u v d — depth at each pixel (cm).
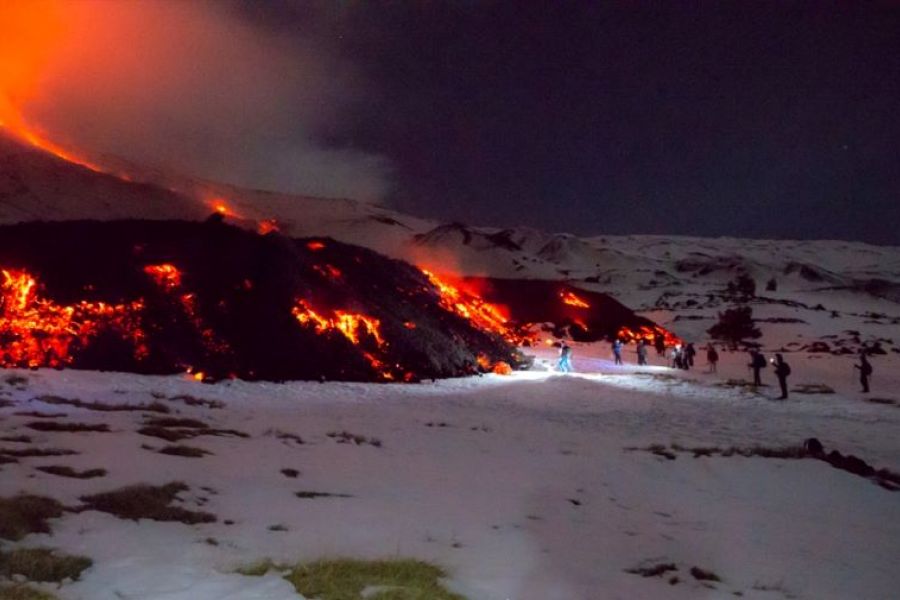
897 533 1041
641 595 702
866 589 784
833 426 2011
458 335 3325
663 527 969
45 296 2389
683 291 10081
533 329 5356
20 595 542
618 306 6450
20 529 684
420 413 1953
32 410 1446
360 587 629
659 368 3750
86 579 599
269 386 2280
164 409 1650
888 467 1482
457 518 908
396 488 1043
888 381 3359
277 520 825
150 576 615
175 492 888
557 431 1759
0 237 2714
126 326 2350
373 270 3475
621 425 1928
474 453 1382
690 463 1386
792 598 736
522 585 687
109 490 854
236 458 1133
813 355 4784
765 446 1623
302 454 1220
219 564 662
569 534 890
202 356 2369
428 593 630
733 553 873
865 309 9694
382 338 2864
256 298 2691
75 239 2758
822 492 1242
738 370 3803
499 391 2566
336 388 2364
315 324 2702
